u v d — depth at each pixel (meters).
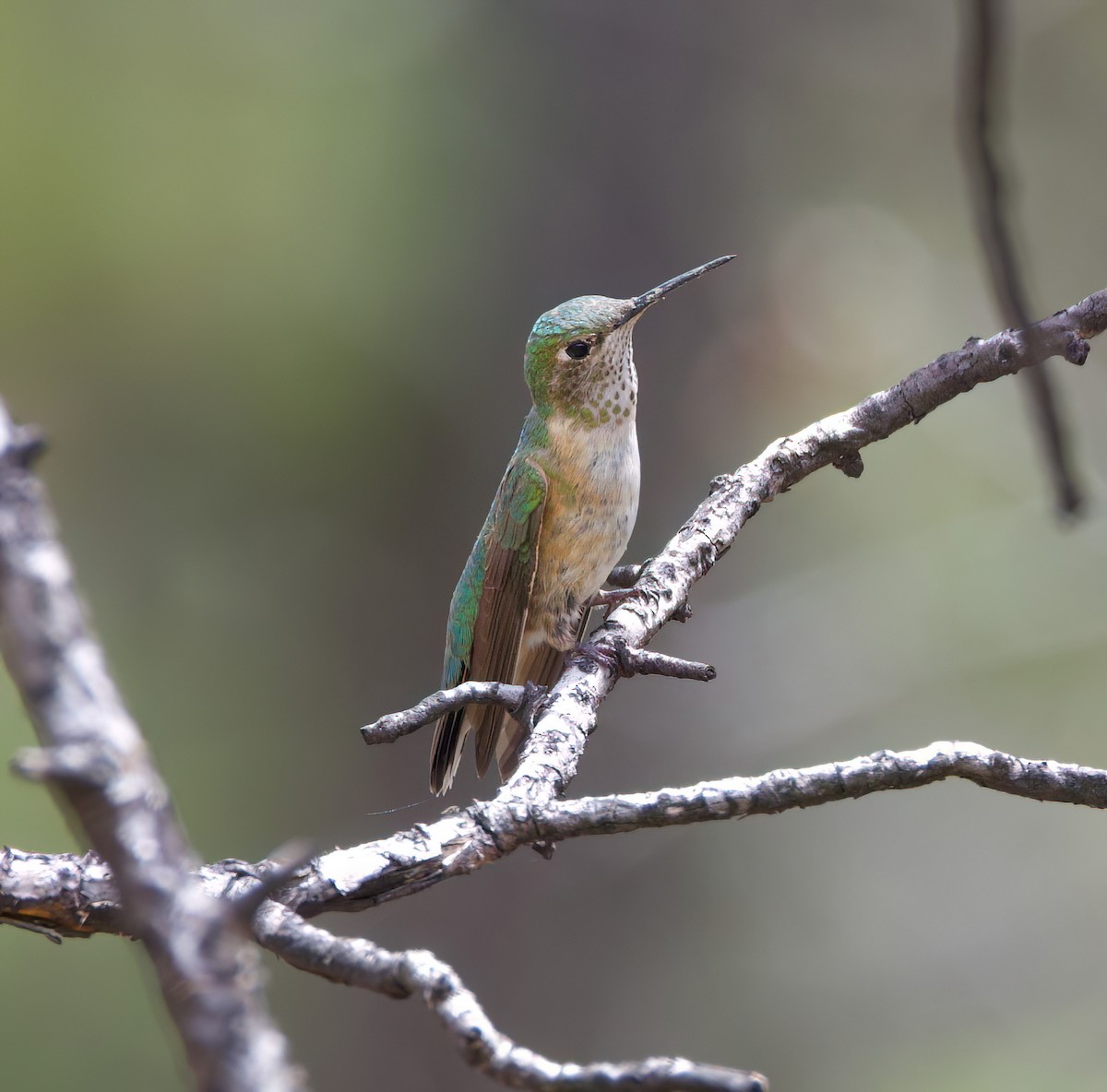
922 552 13.59
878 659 13.03
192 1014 1.80
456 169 12.25
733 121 12.41
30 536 1.89
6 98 12.52
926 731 15.13
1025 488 14.42
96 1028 12.16
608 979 11.70
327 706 12.54
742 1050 12.71
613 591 7.04
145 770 1.89
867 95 15.34
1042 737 15.02
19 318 12.70
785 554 14.81
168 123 12.79
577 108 12.05
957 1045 14.11
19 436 1.92
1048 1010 14.52
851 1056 14.09
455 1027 2.34
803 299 13.03
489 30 12.32
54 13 12.77
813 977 14.48
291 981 12.11
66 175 12.55
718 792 3.47
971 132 2.69
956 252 16.00
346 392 12.48
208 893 3.37
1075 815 16.33
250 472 12.91
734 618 12.76
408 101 12.52
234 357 12.65
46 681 1.85
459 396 12.17
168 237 12.71
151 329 12.80
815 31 13.97
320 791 12.37
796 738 12.23
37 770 1.81
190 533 13.05
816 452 5.76
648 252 11.98
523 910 11.55
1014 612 13.94
